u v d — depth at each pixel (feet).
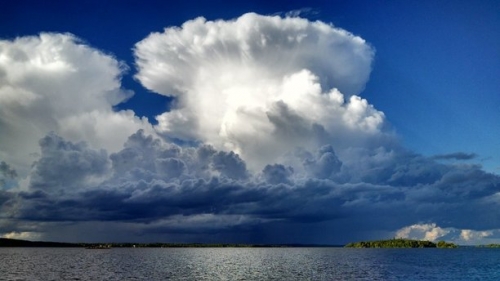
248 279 354.95
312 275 398.42
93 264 543.39
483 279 379.35
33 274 380.78
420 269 488.85
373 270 467.93
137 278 355.15
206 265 540.11
